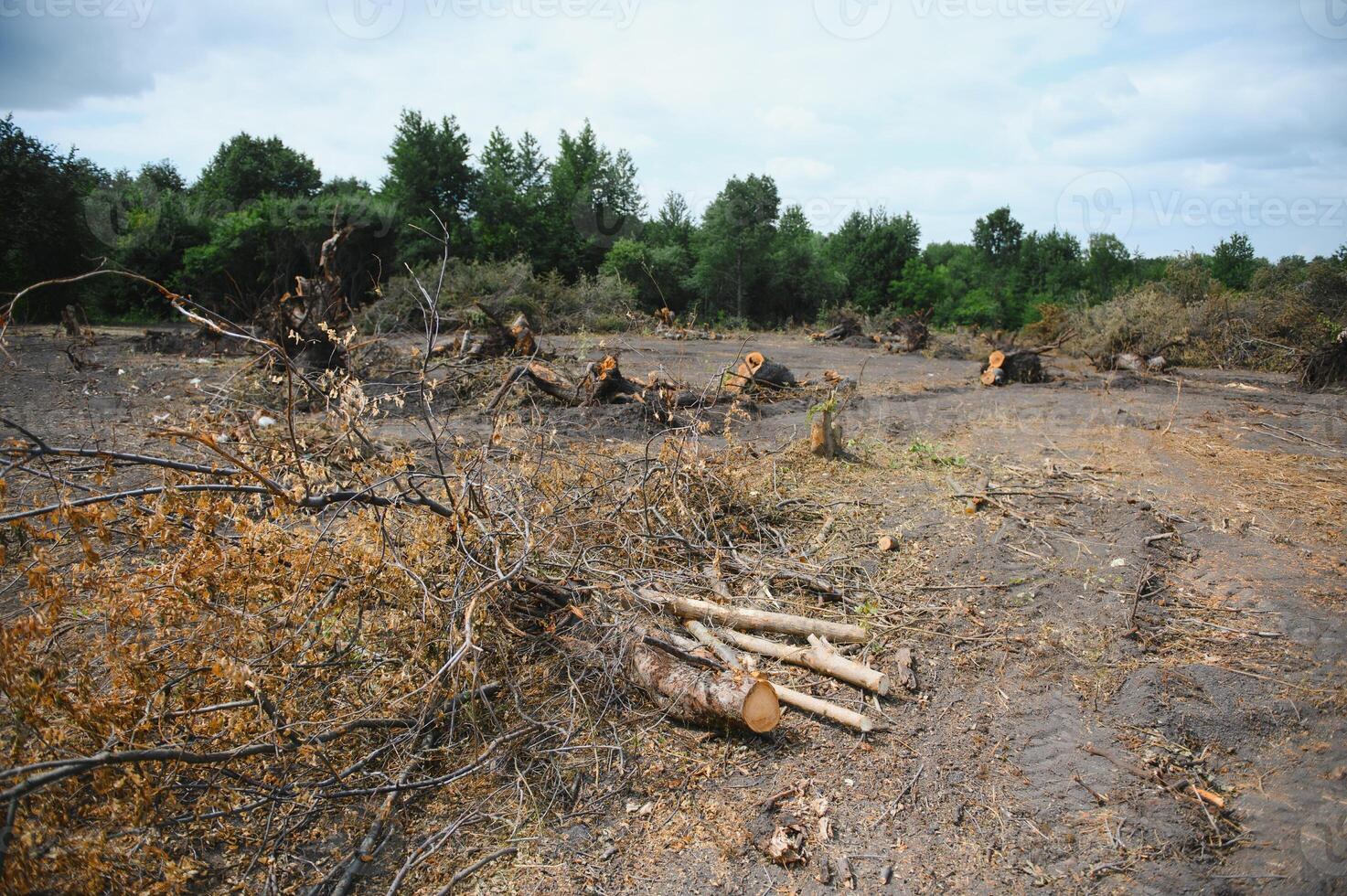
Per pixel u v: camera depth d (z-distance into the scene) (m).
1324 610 4.46
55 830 2.33
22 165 23.59
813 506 5.96
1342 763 3.18
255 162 42.28
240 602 3.29
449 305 20.66
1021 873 2.71
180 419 7.84
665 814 2.96
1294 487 6.67
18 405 9.20
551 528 4.29
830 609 4.42
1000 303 39.12
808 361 16.84
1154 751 3.31
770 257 32.50
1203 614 4.43
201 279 25.83
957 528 5.56
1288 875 2.61
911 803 3.04
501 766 3.13
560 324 21.70
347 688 3.27
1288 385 13.09
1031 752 3.32
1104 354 15.97
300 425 6.25
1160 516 5.86
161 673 2.83
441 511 3.80
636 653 3.64
